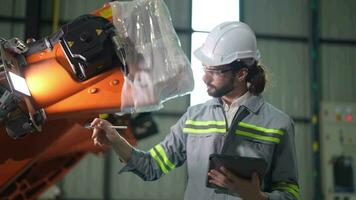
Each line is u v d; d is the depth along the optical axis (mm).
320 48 5996
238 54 1613
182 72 1379
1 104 1271
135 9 1399
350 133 5676
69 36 1312
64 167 2363
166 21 1427
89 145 2178
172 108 5621
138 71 1345
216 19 5797
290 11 5980
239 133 1606
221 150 1590
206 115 1702
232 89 1640
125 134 1883
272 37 5902
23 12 5539
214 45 1642
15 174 1645
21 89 1283
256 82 1683
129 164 1660
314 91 5844
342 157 5605
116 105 1349
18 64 1365
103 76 1351
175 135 1764
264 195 1399
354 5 6102
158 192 5523
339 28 6047
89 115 1528
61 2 5602
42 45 1399
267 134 1596
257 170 1336
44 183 2338
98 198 5441
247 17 5887
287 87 5863
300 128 5809
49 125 1602
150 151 1739
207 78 1641
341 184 5547
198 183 1628
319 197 5574
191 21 5738
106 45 1311
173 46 1399
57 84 1349
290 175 1576
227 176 1356
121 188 5488
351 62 6020
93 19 1332
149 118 2336
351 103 5762
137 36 1376
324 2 6055
